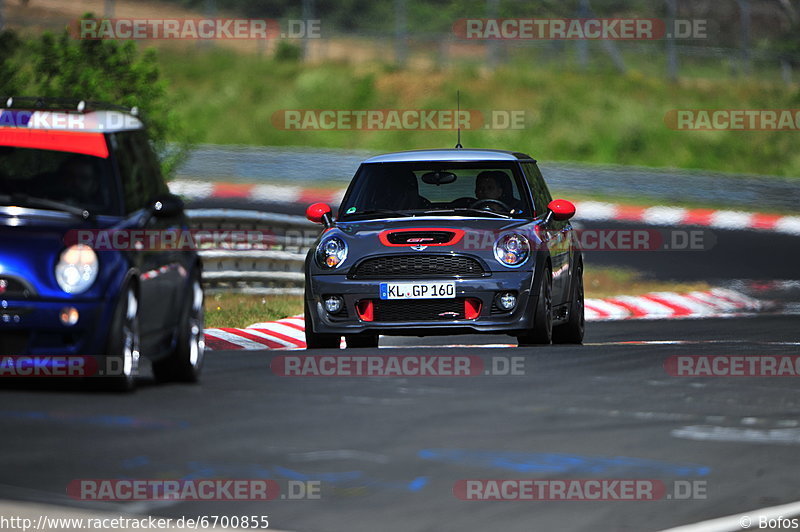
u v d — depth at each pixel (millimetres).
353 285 42000
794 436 26594
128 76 70812
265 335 50938
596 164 140375
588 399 30797
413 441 24797
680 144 151750
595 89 161375
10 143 31453
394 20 193250
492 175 45312
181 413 27203
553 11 186000
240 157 129125
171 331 32719
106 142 31734
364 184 45531
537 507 20250
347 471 22078
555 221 46219
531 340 43250
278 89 157250
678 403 30641
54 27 140375
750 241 105438
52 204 29953
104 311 28828
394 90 157625
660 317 66250
